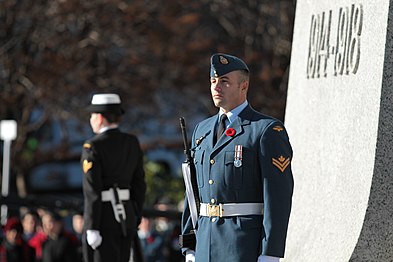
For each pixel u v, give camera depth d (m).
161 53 38.38
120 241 16.88
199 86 38.94
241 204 10.89
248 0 38.28
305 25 15.17
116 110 17.00
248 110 11.05
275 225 10.52
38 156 38.72
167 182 34.97
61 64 37.72
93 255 16.62
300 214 13.87
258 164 10.81
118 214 16.75
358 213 11.89
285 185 10.66
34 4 37.44
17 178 39.53
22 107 38.22
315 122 14.03
